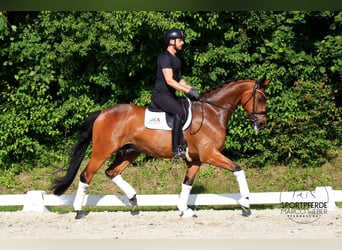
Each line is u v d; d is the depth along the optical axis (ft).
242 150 43.93
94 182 41.24
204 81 43.57
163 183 41.14
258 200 31.73
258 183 41.29
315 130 41.70
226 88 29.27
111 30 39.78
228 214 30.81
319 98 42.24
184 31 40.88
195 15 40.50
